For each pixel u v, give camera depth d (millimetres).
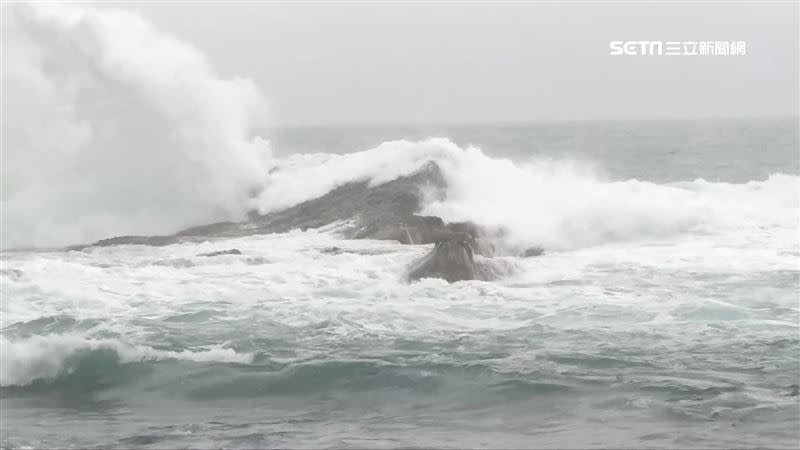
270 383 47219
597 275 71375
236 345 52625
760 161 195625
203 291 65625
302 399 45281
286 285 67500
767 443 38188
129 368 49438
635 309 60312
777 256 77125
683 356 50000
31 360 49562
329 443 39438
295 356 50719
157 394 46375
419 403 44344
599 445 38469
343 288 66250
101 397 46219
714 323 56781
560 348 51625
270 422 42344
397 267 73062
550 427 40781
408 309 60469
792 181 107188
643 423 40750
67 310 60000
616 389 45000
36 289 64875
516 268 71688
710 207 91375
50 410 44594
